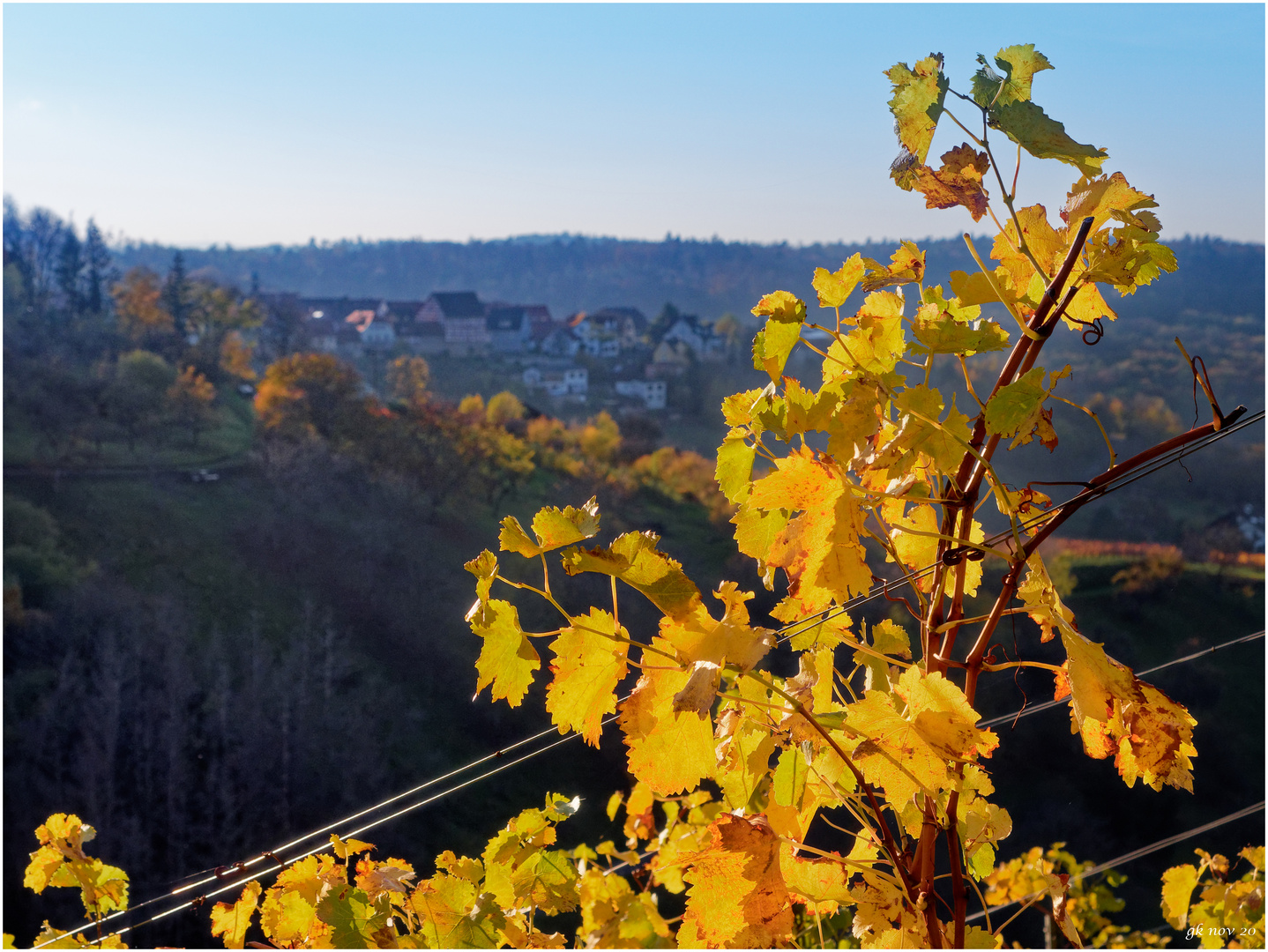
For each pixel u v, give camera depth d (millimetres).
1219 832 23047
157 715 26141
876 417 1048
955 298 1146
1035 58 994
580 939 1757
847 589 1012
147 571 31734
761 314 1087
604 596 28344
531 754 1366
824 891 1102
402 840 24484
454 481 41312
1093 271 983
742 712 1159
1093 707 954
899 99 1043
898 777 957
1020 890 3016
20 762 23328
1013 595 1031
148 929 21719
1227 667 30828
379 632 31812
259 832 24594
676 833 1857
